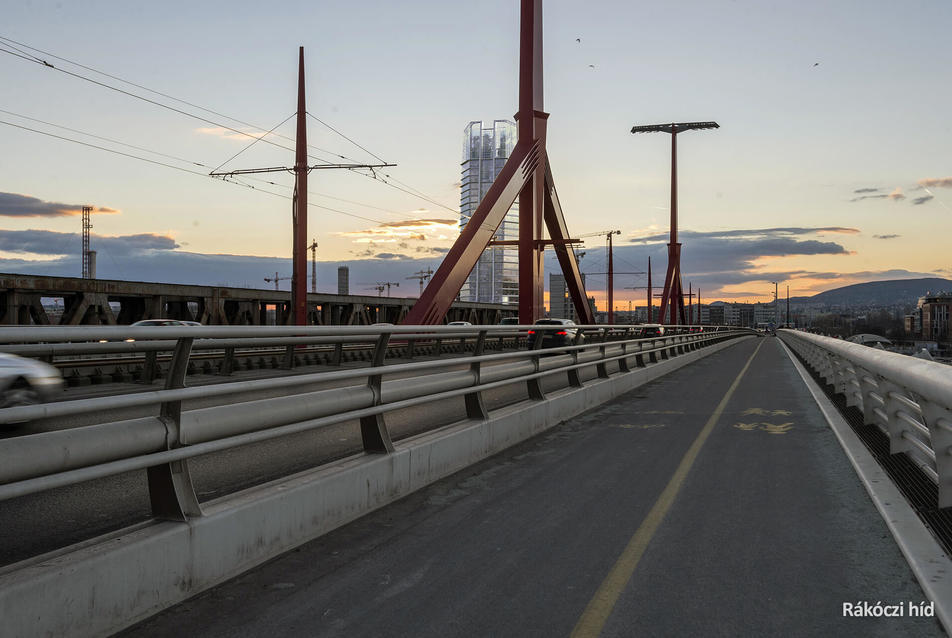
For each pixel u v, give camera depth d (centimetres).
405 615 355
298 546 463
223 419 408
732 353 3847
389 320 6228
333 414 529
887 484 608
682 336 2575
